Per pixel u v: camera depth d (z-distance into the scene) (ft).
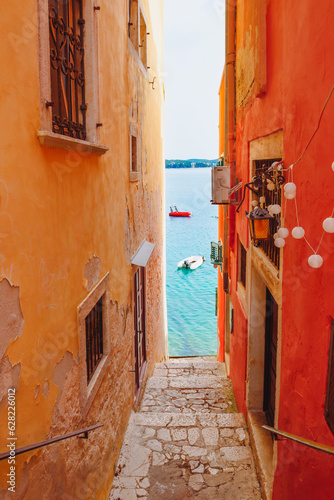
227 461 13.03
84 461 9.12
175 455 13.32
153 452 13.41
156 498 11.55
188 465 12.87
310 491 6.70
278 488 9.37
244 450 13.58
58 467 7.40
